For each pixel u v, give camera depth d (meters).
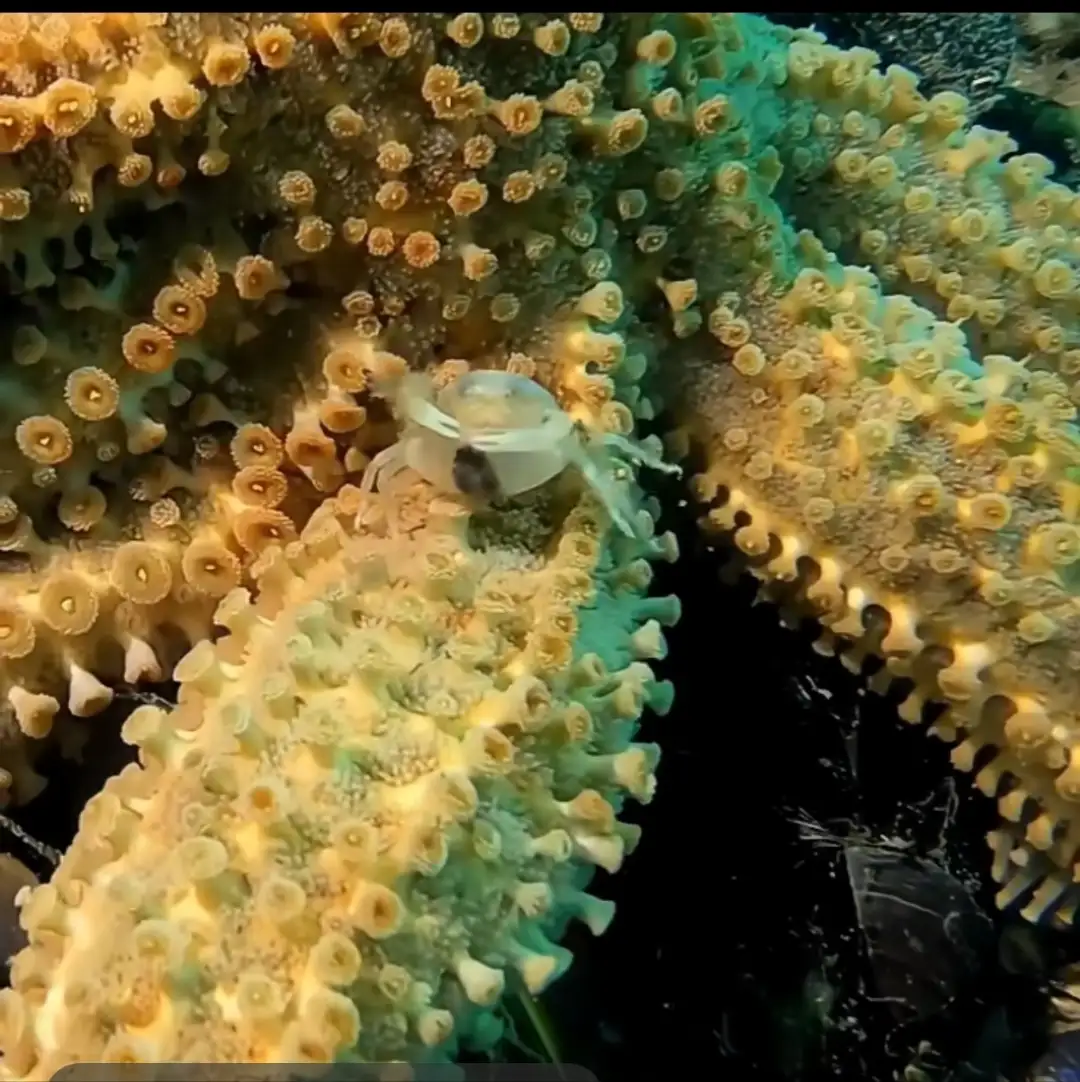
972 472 0.09
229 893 0.06
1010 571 0.09
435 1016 0.06
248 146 0.08
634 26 0.09
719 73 0.09
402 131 0.08
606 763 0.08
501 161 0.08
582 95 0.08
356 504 0.09
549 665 0.08
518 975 0.07
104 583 0.09
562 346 0.09
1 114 0.07
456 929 0.07
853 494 0.09
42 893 0.07
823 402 0.09
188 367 0.09
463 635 0.08
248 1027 0.06
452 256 0.09
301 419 0.09
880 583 0.09
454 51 0.08
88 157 0.08
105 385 0.08
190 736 0.08
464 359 0.09
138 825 0.07
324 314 0.09
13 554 0.09
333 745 0.07
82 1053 0.06
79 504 0.09
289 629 0.07
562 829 0.07
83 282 0.08
